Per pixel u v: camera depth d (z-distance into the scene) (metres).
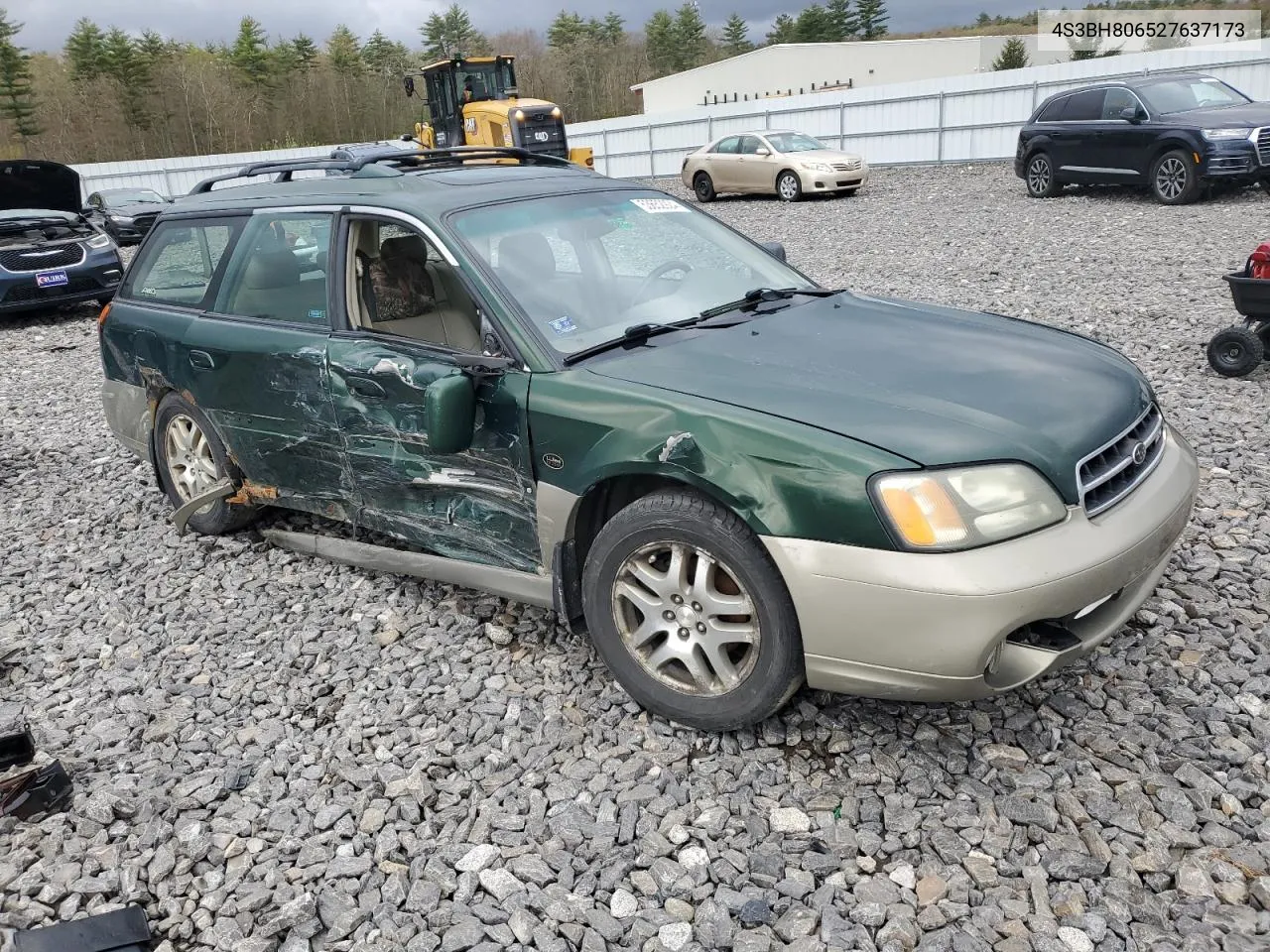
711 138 29.84
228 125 69.81
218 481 4.73
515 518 3.43
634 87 62.09
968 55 55.97
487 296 3.43
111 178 35.78
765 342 3.39
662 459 2.89
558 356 3.28
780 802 2.80
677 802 2.84
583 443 3.09
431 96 22.52
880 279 10.81
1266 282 6.03
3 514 5.79
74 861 2.81
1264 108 14.09
